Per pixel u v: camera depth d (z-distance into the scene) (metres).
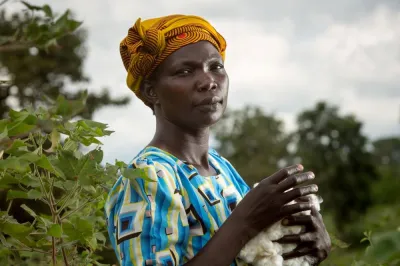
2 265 2.35
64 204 2.10
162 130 2.10
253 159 53.94
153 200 1.88
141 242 1.85
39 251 2.23
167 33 2.05
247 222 1.84
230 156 56.12
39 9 2.63
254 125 55.97
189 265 1.81
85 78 15.81
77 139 2.11
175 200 1.90
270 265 1.87
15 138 1.91
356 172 51.78
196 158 2.11
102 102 15.02
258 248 1.86
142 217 1.86
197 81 2.03
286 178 1.88
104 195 2.41
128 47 2.15
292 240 1.90
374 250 1.17
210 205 1.98
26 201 4.10
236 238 1.83
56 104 1.76
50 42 2.66
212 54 2.07
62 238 2.22
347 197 50.34
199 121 2.03
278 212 1.84
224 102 2.09
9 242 2.36
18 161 1.86
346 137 52.66
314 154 52.72
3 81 2.44
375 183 52.00
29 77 13.45
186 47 2.05
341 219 49.22
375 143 71.56
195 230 1.94
